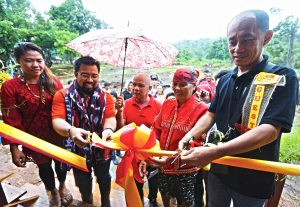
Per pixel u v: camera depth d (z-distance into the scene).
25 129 2.13
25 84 2.05
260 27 1.26
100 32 2.23
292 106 1.25
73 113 2.00
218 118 1.62
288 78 1.28
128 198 1.49
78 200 2.52
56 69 23.05
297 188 3.21
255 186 1.54
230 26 1.34
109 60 2.50
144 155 1.45
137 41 2.40
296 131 3.90
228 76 1.62
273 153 1.47
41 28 20.50
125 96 5.27
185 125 2.07
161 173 2.23
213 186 1.80
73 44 2.29
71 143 2.02
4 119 2.03
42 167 2.28
